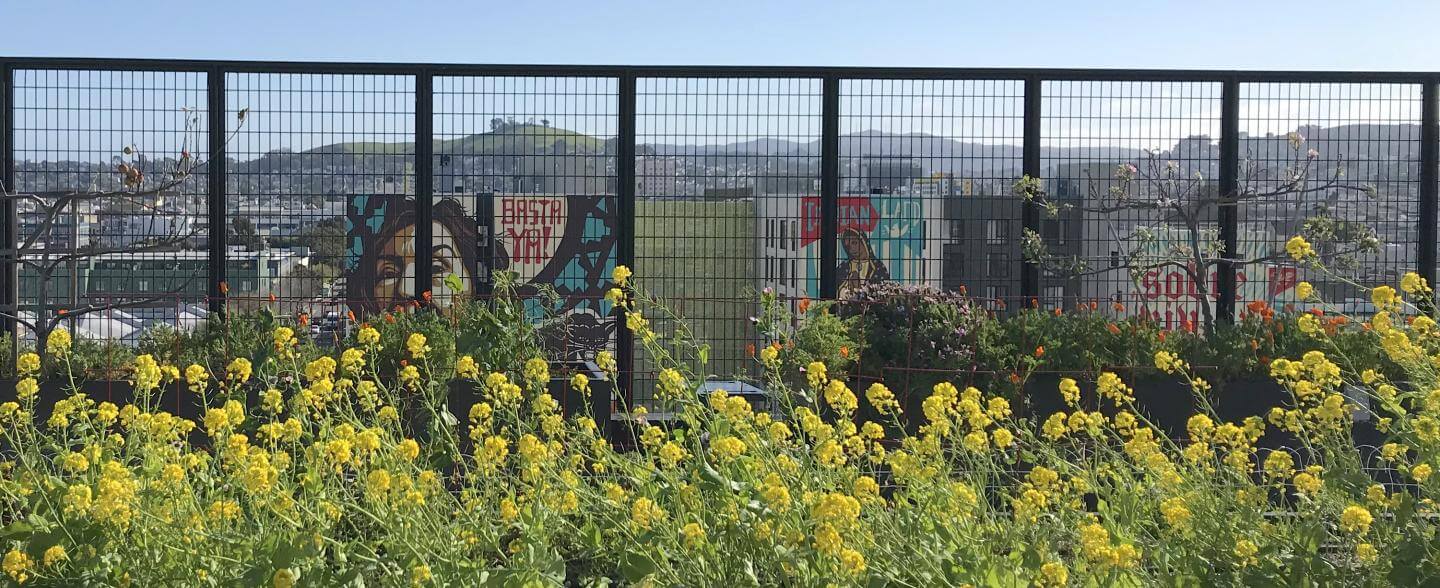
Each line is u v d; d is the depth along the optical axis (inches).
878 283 299.3
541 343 280.2
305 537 122.8
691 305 317.1
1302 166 325.7
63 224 304.5
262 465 128.0
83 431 162.4
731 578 129.4
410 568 122.4
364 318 280.5
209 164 303.3
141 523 130.3
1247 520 135.6
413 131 309.1
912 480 150.8
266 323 276.4
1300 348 265.0
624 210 311.6
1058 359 259.3
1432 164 326.6
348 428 140.2
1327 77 322.3
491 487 147.1
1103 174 323.0
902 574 126.8
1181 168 323.9
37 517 127.9
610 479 165.8
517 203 311.6
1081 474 165.6
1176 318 329.7
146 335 278.1
